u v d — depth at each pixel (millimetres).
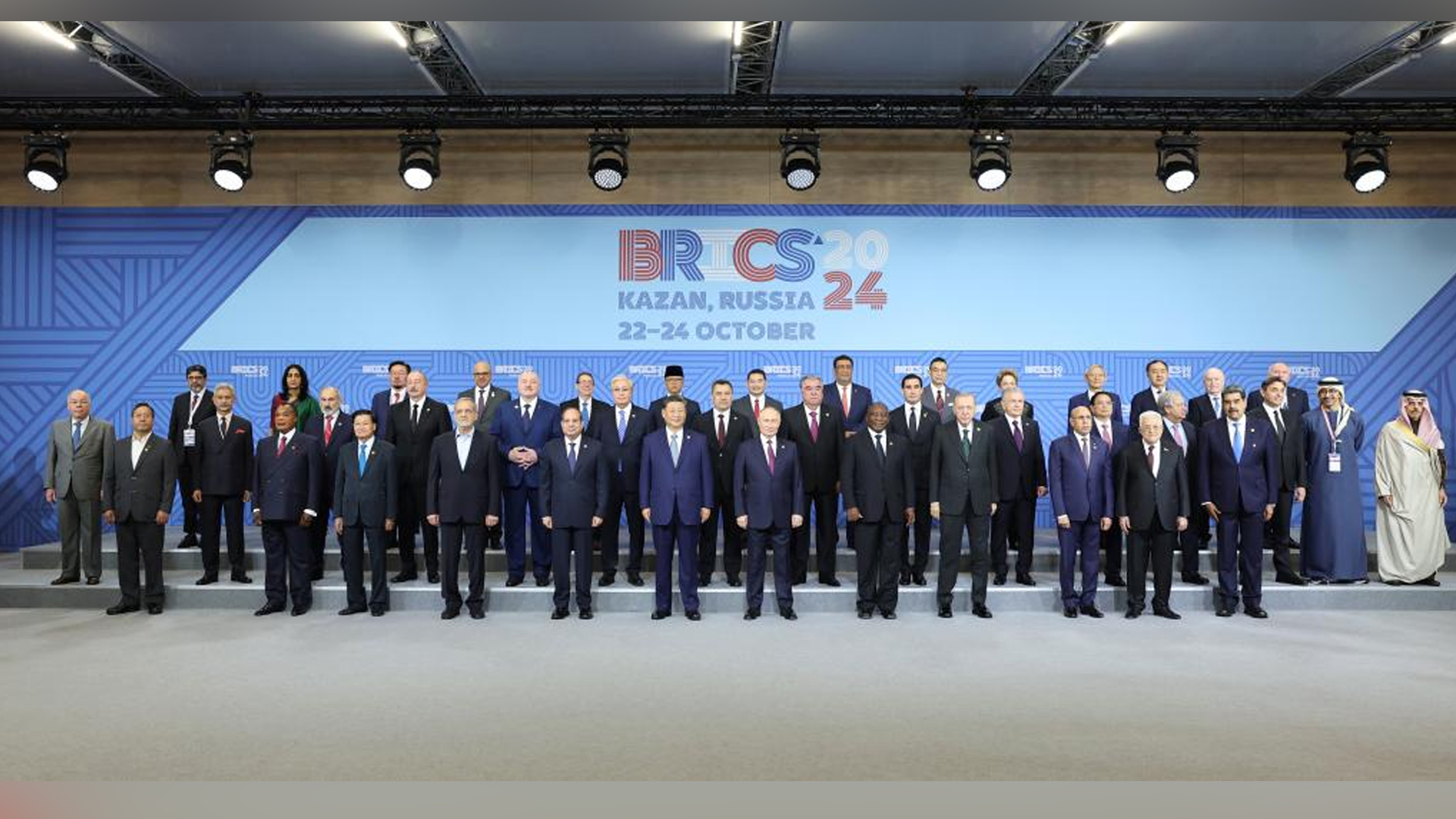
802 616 6523
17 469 9078
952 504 6473
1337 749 3842
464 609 6660
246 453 7031
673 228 9266
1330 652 5449
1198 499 6664
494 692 4613
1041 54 7617
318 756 3744
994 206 9305
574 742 3896
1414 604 6734
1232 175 9328
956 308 9258
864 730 4066
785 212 9289
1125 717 4254
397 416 7195
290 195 9258
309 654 5383
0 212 9203
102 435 7031
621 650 5492
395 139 9273
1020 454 6930
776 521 6375
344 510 6461
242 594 6723
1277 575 7172
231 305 9172
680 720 4195
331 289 9188
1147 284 9266
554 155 9297
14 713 4293
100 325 9141
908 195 9305
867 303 9250
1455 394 9227
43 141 8266
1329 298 9266
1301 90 8352
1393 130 8547
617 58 7719
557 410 7121
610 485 7004
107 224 9188
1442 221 9297
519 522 6945
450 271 9227
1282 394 7066
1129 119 8484
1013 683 4793
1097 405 6695
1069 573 6492
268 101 8367
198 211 9203
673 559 7406
